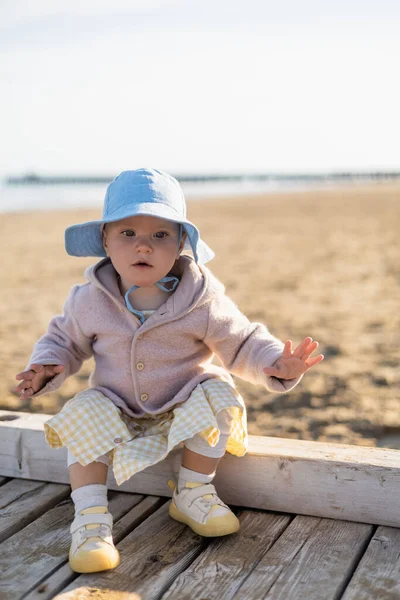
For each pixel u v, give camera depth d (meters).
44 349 2.53
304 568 2.17
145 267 2.41
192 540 2.36
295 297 7.94
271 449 2.55
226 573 2.15
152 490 2.68
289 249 12.59
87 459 2.32
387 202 26.28
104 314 2.51
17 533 2.42
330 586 2.08
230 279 9.29
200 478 2.43
